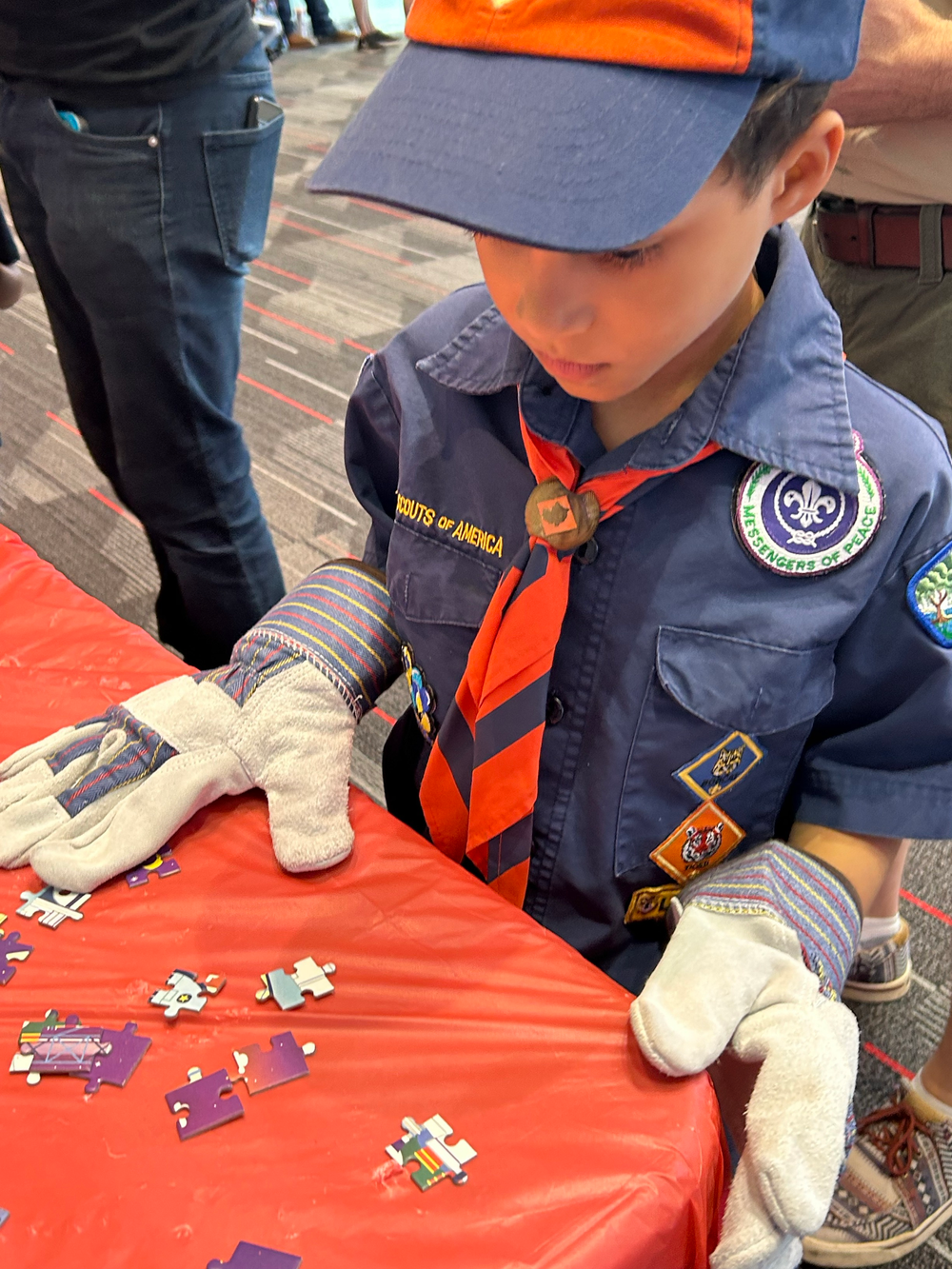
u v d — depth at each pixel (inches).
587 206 16.6
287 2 201.9
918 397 41.8
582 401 25.3
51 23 42.8
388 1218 19.3
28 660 34.9
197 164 47.3
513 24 17.7
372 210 141.9
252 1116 21.3
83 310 51.3
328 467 89.9
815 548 24.2
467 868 32.3
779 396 23.4
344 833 27.3
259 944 25.1
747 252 19.4
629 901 29.6
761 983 22.8
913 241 38.9
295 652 30.2
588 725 27.4
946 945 53.2
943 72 33.4
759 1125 20.6
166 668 34.5
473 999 23.8
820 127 19.2
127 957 24.8
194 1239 19.1
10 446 94.3
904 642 25.2
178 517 57.2
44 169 46.9
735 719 25.7
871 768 27.3
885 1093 46.3
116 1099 21.7
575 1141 20.6
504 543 28.4
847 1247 39.7
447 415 29.0
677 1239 19.9
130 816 27.4
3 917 25.8
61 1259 18.9
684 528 24.9
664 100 17.0
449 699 31.0
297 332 110.8
